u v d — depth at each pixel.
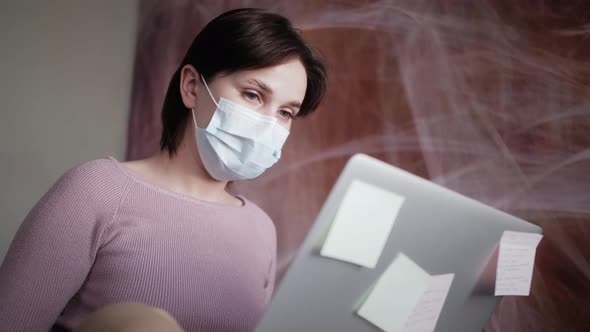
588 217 1.46
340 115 1.94
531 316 1.54
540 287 1.53
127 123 2.40
